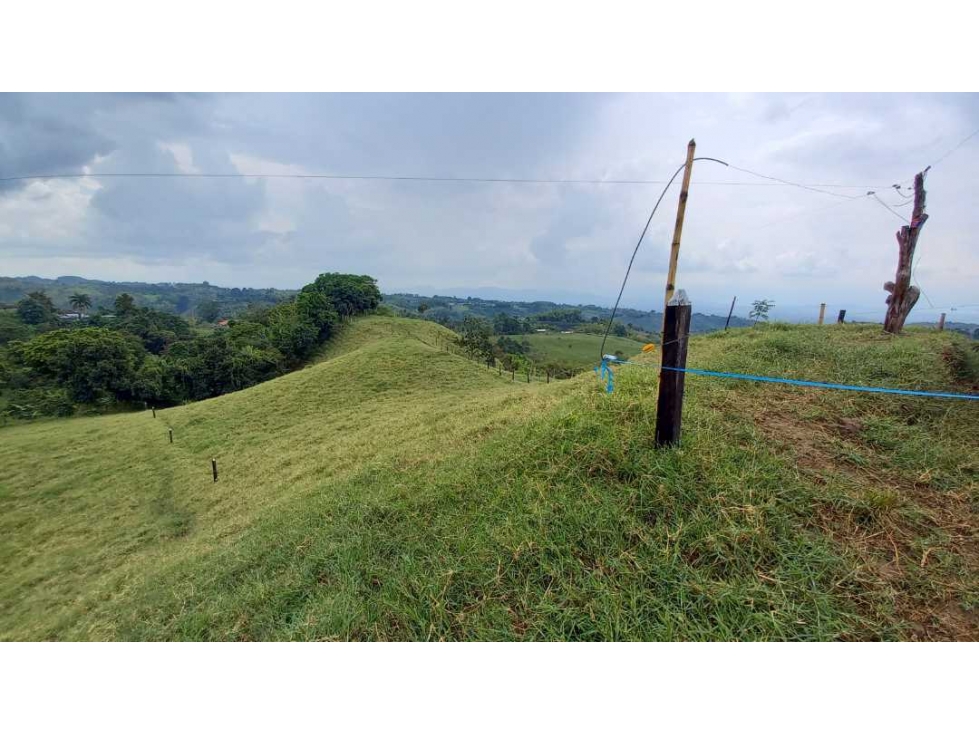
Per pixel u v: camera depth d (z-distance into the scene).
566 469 4.98
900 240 9.53
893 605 3.00
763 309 13.80
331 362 33.12
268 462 15.70
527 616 3.35
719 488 4.07
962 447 4.87
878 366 7.04
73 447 21.92
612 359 5.73
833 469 4.51
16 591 10.17
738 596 3.09
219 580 5.79
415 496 5.87
